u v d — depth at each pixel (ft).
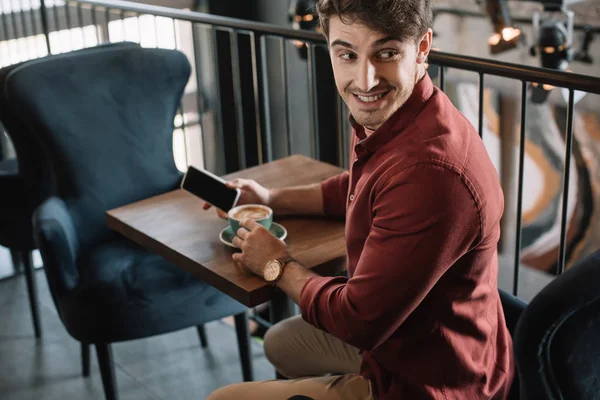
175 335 10.01
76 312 7.35
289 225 6.24
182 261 5.86
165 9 10.21
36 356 9.52
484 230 4.48
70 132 8.02
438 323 4.71
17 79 7.75
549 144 17.98
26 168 8.63
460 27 17.98
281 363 6.39
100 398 8.70
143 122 8.46
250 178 7.18
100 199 8.21
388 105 4.61
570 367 4.32
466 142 4.55
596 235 17.88
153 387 8.96
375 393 4.99
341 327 4.72
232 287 5.40
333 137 23.36
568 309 4.09
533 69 6.27
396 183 4.43
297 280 5.12
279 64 23.72
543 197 18.75
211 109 23.94
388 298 4.48
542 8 15.83
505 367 5.04
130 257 7.76
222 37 23.03
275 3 22.72
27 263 9.55
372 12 4.30
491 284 4.95
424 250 4.37
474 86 18.86
